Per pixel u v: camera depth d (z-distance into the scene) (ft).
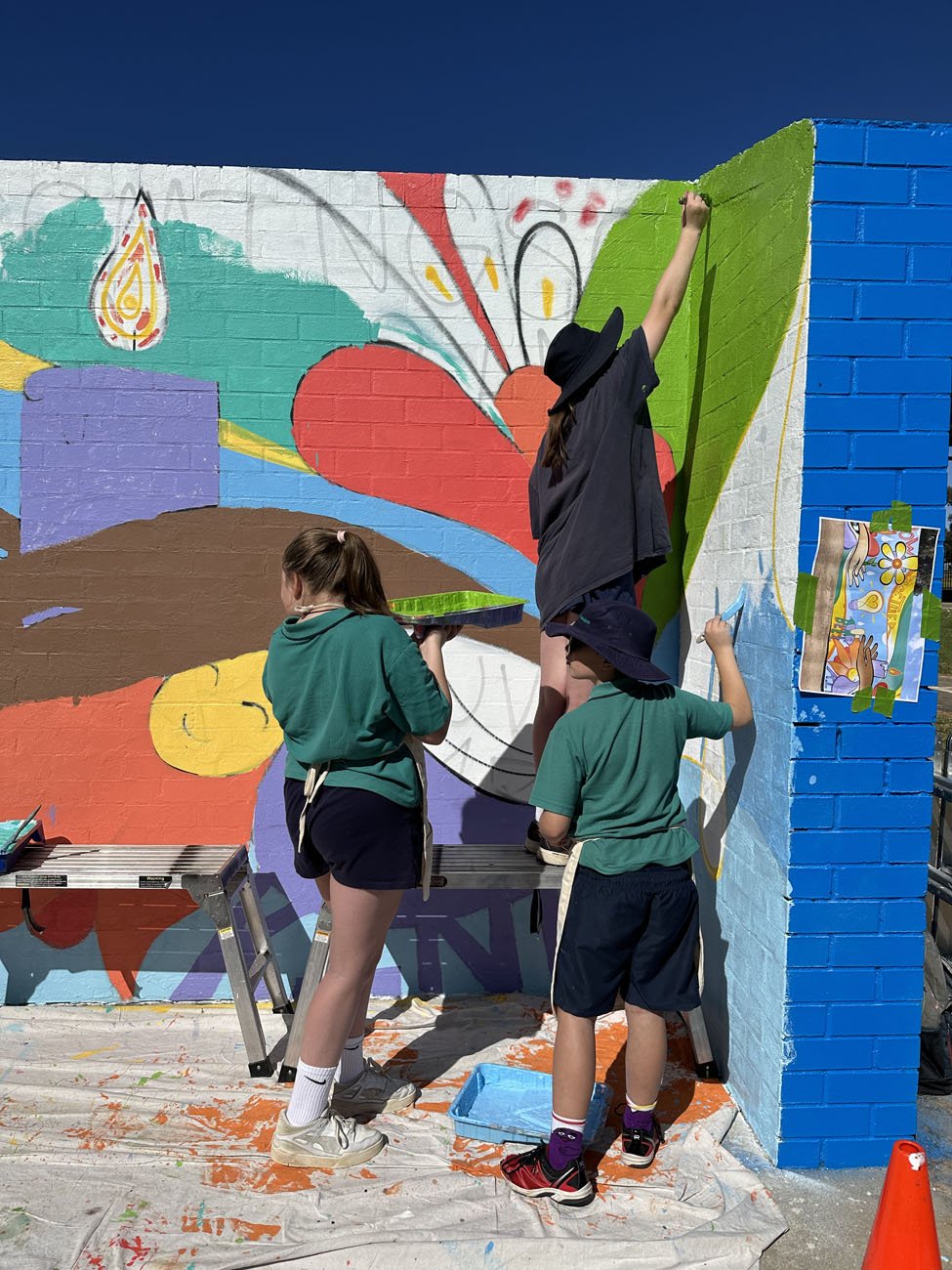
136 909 12.22
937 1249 6.67
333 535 8.91
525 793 12.48
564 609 9.69
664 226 12.09
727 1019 10.34
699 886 11.56
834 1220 8.07
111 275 11.74
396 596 12.18
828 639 8.59
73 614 11.94
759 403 9.61
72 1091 9.93
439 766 12.44
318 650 8.46
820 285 8.39
